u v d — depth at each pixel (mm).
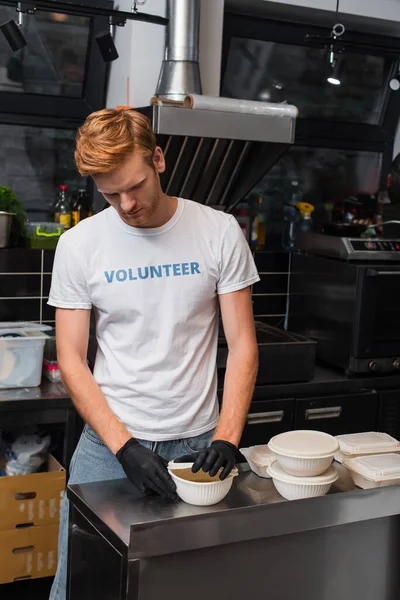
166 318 1878
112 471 1942
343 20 3967
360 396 3379
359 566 1759
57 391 3008
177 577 1533
